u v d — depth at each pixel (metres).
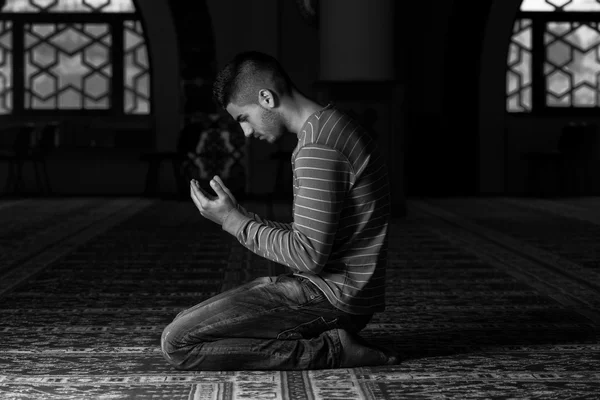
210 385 3.16
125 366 3.45
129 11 13.55
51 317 4.45
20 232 8.27
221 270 6.04
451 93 13.56
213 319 3.29
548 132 13.61
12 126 13.03
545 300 4.94
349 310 3.26
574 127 12.93
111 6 13.54
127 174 13.55
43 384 3.19
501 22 13.24
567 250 7.09
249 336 3.32
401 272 5.94
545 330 4.14
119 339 3.96
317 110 3.23
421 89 13.61
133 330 4.15
